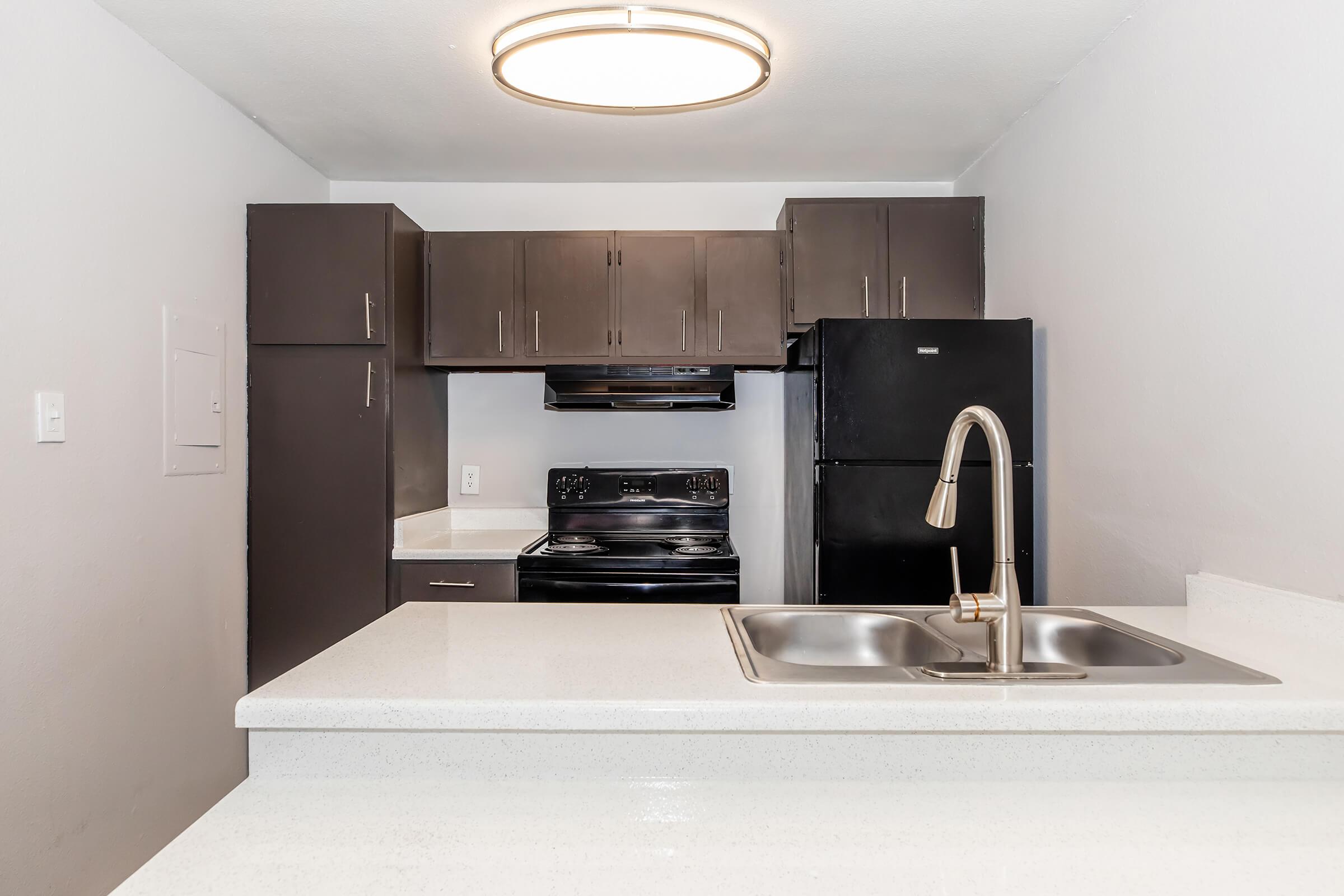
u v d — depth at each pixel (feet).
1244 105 5.19
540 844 2.63
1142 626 4.74
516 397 10.84
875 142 9.25
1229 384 5.36
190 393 7.50
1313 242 4.64
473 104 8.15
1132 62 6.46
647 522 10.16
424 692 3.21
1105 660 4.71
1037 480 8.17
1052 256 7.86
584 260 9.68
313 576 8.59
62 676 5.92
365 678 3.42
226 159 8.11
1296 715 3.11
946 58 7.20
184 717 7.45
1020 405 7.77
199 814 7.67
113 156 6.44
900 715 3.07
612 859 2.54
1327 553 4.55
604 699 3.12
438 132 8.89
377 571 8.61
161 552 7.09
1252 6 5.11
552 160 9.82
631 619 4.66
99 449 6.30
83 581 6.13
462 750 3.14
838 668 3.56
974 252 9.62
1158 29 6.11
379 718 3.08
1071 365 7.49
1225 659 3.87
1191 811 2.89
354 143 9.24
